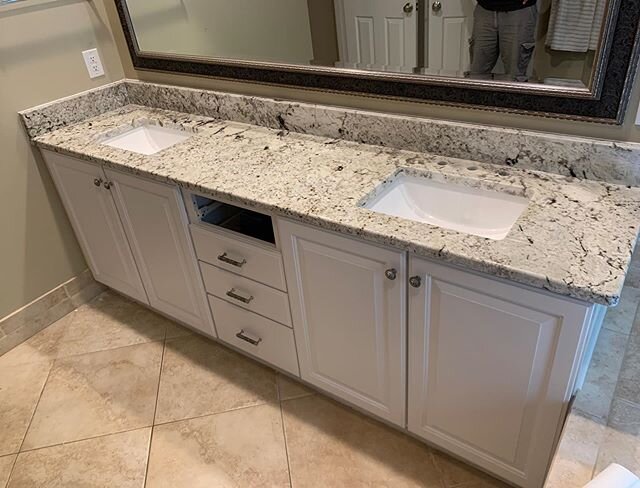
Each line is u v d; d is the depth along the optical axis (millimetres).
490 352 1261
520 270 1067
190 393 1977
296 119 1831
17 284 2223
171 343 2232
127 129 2146
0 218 2092
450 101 1479
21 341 2289
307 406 1884
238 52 1860
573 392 1213
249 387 1982
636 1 1103
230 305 1882
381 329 1457
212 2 1817
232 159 1709
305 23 1636
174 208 1761
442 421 1511
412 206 1583
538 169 1418
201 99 2072
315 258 1464
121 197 1939
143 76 2260
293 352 1794
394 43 1492
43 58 2035
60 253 2352
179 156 1775
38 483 1687
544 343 1148
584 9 1167
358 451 1708
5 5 1867
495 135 1437
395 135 1626
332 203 1390
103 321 2395
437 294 1269
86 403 1970
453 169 1483
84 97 2195
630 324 1482
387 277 1318
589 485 909
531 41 1270
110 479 1682
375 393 1635
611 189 1307
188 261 1892
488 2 1284
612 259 1073
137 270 2174
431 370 1424
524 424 1313
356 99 1678
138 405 1943
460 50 1389
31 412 1947
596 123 1283
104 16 2188
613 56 1177
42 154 2125
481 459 1491
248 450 1740
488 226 1466
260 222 1818
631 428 1201
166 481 1660
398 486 1592
